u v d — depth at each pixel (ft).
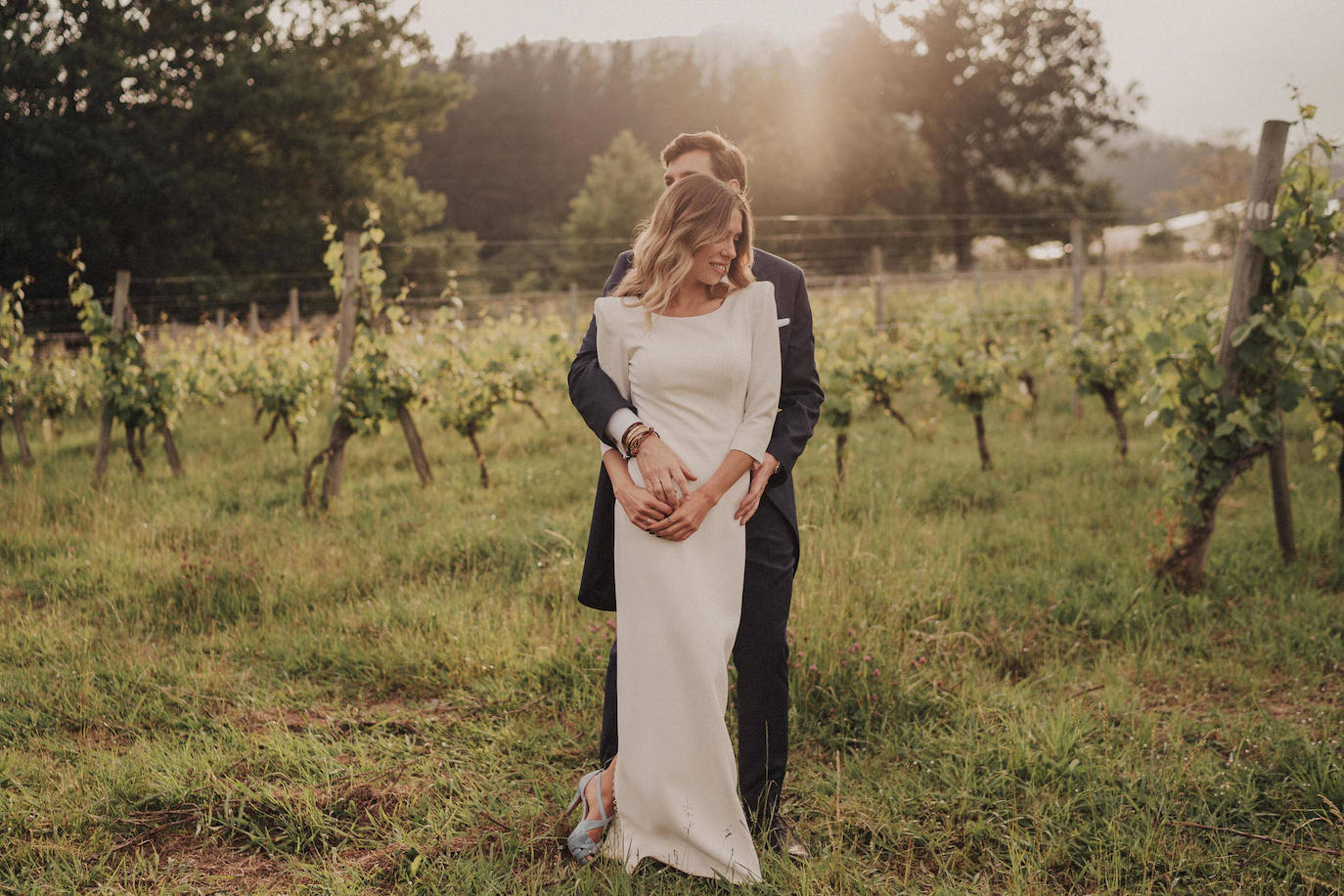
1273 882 6.97
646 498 6.60
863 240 149.48
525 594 13.53
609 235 167.02
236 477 24.14
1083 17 143.95
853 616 11.63
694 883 6.91
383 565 15.34
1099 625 12.77
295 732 9.76
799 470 22.95
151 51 94.38
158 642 12.36
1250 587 14.07
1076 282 33.42
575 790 8.39
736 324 7.00
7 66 79.71
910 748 9.21
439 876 7.07
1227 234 129.90
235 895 6.98
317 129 101.81
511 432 31.30
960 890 6.95
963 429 30.04
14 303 29.25
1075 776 8.54
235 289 95.20
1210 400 14.49
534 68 274.36
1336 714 9.75
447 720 10.03
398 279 112.47
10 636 12.01
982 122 147.74
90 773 8.59
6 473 25.58
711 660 6.67
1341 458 16.75
